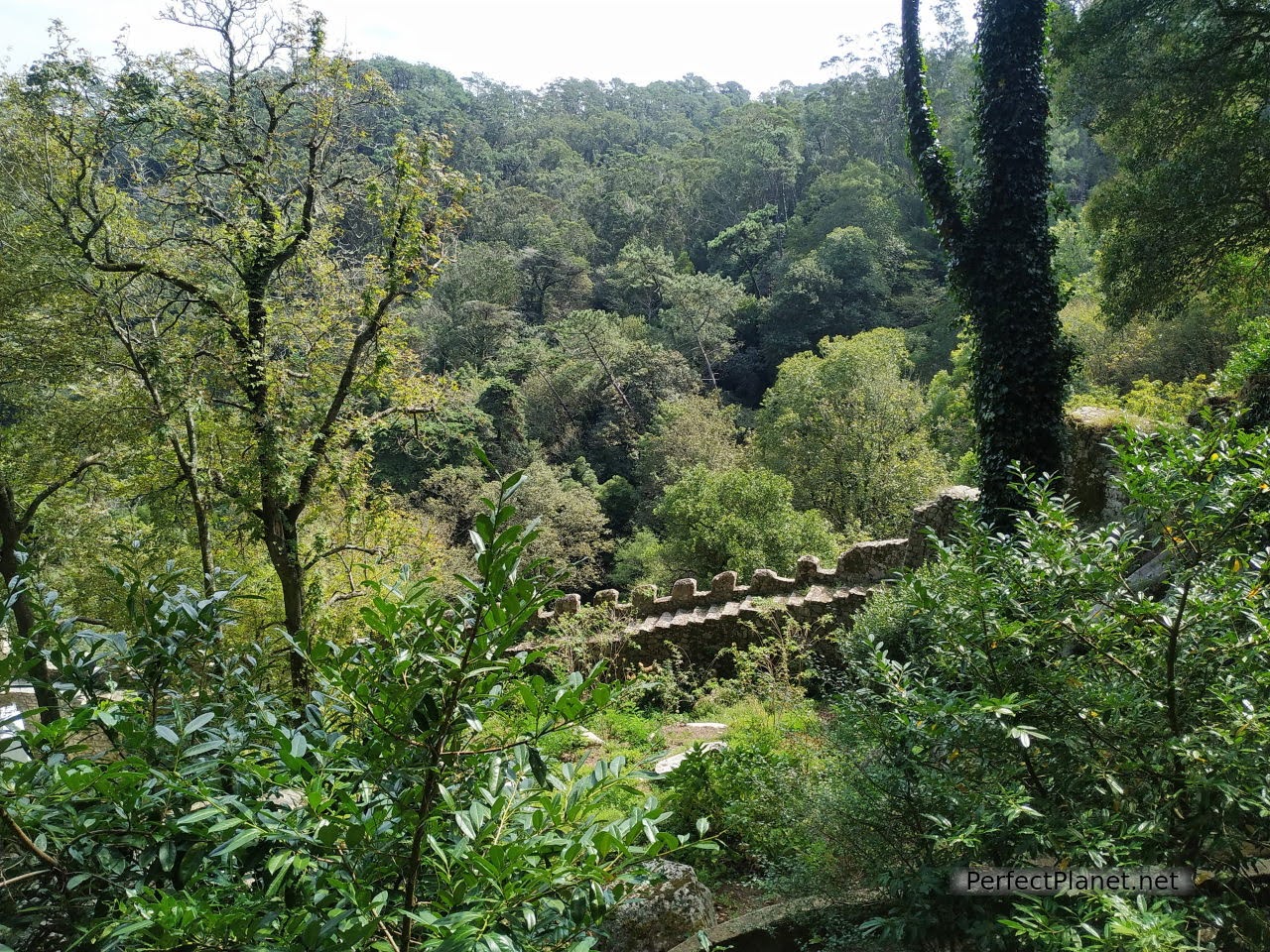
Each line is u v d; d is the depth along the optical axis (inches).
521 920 90.2
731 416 1588.3
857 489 1094.4
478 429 1567.4
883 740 159.8
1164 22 619.5
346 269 496.1
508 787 98.4
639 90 4830.2
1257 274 670.5
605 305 2536.9
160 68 430.0
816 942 169.9
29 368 470.3
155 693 114.7
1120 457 143.2
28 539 542.9
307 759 103.5
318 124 467.5
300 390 489.4
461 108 3828.7
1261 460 127.0
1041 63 376.5
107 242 452.4
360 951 88.3
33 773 92.4
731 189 2886.3
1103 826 126.0
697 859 231.3
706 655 492.7
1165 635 133.4
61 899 100.6
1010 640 144.1
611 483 1611.7
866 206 2146.9
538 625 562.9
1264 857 136.6
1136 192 635.5
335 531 548.7
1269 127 595.5
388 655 95.2
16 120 434.3
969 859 142.0
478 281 2198.6
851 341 1273.4
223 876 98.3
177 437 468.4
